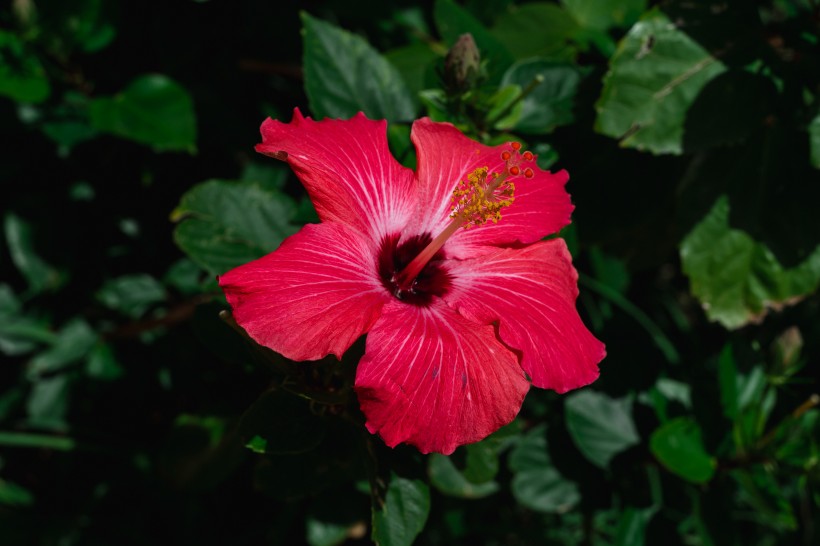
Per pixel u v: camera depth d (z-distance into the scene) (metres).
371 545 0.54
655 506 0.47
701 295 0.47
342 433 0.38
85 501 0.54
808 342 0.55
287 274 0.32
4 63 0.47
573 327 0.34
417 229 0.37
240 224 0.43
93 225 0.55
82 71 0.51
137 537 0.53
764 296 0.47
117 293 0.54
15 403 0.55
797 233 0.46
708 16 0.44
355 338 0.32
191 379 0.51
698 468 0.45
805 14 0.46
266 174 0.53
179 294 0.55
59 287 0.54
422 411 0.32
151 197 0.55
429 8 0.54
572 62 0.46
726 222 0.47
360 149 0.36
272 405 0.35
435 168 0.37
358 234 0.35
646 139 0.44
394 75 0.44
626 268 0.54
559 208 0.37
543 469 0.48
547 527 0.55
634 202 0.49
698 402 0.47
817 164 0.45
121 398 0.55
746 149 0.46
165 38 0.52
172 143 0.48
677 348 0.57
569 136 0.47
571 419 0.48
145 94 0.48
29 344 0.54
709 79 0.44
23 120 0.50
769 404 0.47
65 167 0.53
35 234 0.53
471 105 0.41
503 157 0.35
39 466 0.56
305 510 0.53
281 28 0.54
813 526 0.54
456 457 0.39
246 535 0.54
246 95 0.55
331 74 0.42
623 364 0.49
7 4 0.50
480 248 0.37
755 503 0.45
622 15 0.51
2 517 0.53
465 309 0.35
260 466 0.39
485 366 0.33
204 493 0.55
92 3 0.49
